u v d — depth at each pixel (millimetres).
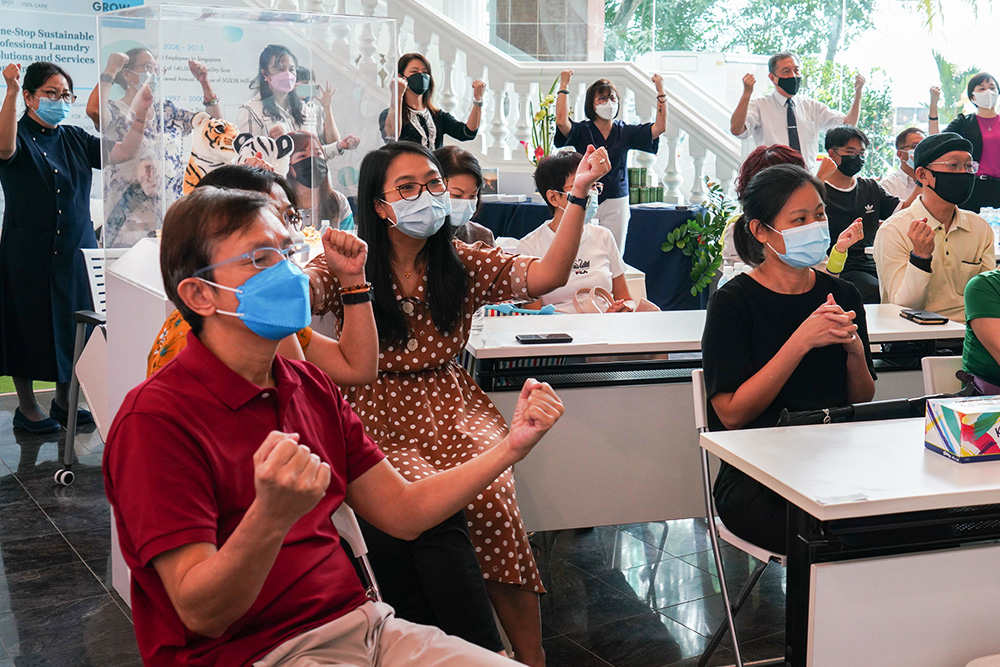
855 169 5008
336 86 2910
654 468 2836
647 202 6344
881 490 1624
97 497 3725
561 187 3801
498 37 7176
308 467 1096
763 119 6363
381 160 2283
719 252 5594
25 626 2688
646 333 2916
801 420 2127
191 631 1294
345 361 2057
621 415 2779
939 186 3441
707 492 2330
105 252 2785
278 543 1144
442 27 6551
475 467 1561
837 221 5070
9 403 5078
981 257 3562
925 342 3012
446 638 1473
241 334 1345
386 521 1586
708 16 7586
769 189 2354
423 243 2395
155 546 1209
